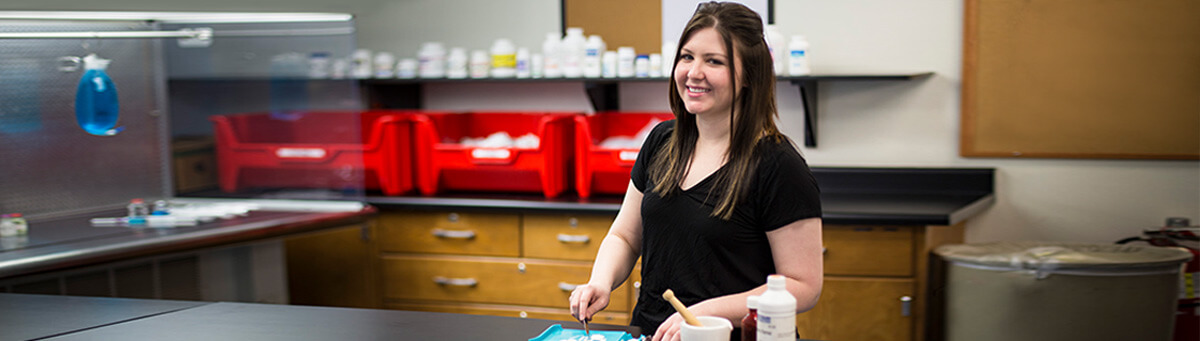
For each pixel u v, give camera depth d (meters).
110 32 2.81
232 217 2.92
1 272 2.27
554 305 3.11
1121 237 3.10
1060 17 3.02
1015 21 3.06
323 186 3.12
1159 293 2.57
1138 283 2.55
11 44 2.69
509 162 3.18
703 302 1.50
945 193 3.21
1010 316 2.63
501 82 3.53
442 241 3.21
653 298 1.66
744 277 1.58
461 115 3.49
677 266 1.61
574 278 3.07
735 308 1.49
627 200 1.82
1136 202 3.07
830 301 2.83
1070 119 3.06
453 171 3.31
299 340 1.60
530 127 3.46
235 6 2.99
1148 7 2.95
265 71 3.10
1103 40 3.00
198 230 2.70
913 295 2.75
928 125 3.21
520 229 3.12
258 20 2.90
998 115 3.12
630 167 3.08
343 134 3.09
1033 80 3.07
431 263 3.22
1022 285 2.60
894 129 3.24
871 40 3.20
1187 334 2.87
